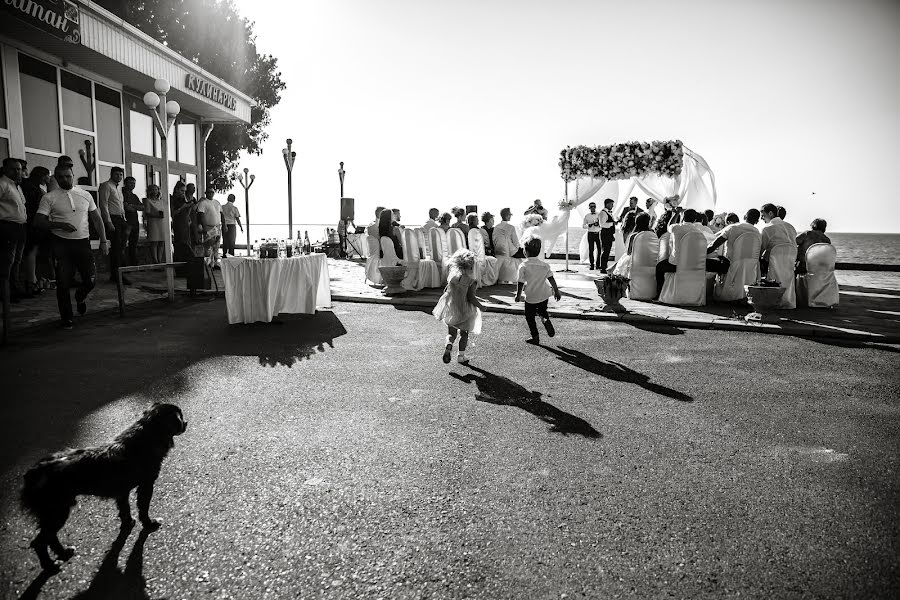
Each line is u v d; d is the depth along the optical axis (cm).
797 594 237
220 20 2345
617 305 860
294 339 698
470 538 278
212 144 2427
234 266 755
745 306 959
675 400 494
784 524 294
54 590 237
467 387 523
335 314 869
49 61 1088
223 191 2630
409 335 737
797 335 760
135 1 2027
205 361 590
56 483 240
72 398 469
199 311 857
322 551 266
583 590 239
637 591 238
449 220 1294
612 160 1527
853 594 237
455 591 238
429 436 407
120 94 1320
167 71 1283
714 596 236
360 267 1633
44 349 620
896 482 343
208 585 241
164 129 912
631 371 584
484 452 381
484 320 851
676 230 962
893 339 716
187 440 392
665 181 1562
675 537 280
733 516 301
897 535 284
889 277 1597
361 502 312
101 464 251
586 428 427
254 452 375
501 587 240
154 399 471
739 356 648
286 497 316
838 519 299
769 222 977
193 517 295
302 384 523
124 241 1085
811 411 469
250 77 2552
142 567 252
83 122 1201
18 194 745
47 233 706
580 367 598
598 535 281
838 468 362
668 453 383
